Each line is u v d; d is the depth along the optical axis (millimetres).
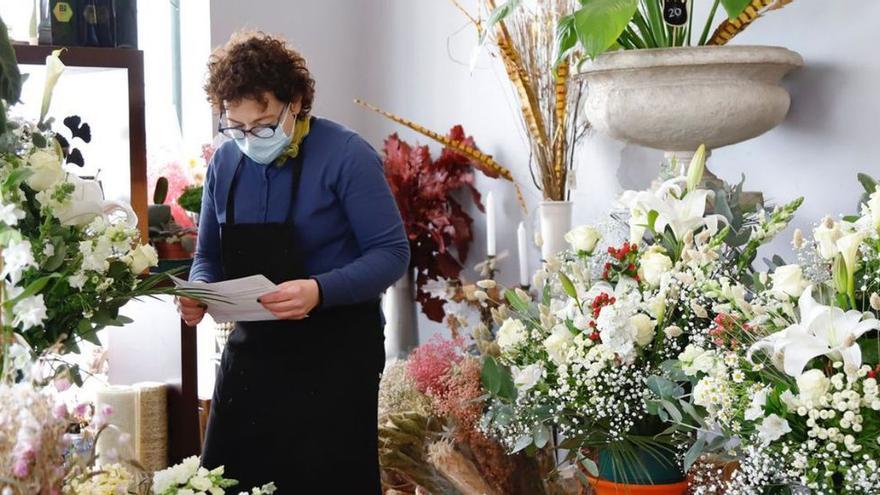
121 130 3377
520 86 3584
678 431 2070
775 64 2793
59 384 1546
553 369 2152
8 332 1457
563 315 2191
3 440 1306
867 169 2953
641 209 2250
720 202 2312
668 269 2137
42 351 1798
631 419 2092
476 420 2449
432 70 4504
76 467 1604
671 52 2750
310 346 2566
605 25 2611
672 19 2850
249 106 2395
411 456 2680
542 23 3549
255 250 2541
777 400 1750
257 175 2582
